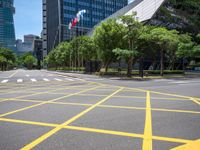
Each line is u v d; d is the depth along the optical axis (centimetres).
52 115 772
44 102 1055
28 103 1033
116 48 3222
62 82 2397
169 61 4991
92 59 5234
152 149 455
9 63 12369
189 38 3934
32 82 2417
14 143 502
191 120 691
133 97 1197
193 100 1081
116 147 469
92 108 893
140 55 3509
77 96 1255
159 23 5053
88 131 583
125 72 3809
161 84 2012
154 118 718
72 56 6888
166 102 1029
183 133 560
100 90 1561
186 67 5859
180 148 460
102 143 494
